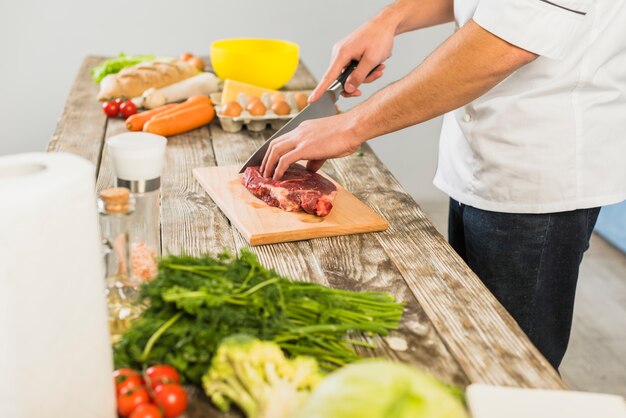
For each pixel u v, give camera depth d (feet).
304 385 2.51
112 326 3.09
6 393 2.13
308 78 8.34
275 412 2.41
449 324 3.34
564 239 5.20
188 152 5.91
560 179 5.05
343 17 12.11
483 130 5.19
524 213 5.18
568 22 4.15
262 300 2.92
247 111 6.54
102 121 6.57
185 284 2.94
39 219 2.07
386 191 5.15
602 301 9.76
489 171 5.26
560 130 4.98
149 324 2.83
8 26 11.40
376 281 3.78
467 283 3.78
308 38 12.17
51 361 2.19
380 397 2.00
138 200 3.20
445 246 4.25
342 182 5.31
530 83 4.98
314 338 2.91
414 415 1.99
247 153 5.94
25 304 2.09
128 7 11.61
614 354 8.58
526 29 4.14
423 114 4.47
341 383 2.05
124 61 7.77
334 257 4.08
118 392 2.57
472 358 3.07
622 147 5.13
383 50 5.82
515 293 5.39
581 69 4.89
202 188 5.13
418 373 2.14
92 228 2.29
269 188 4.64
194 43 11.96
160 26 11.80
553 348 5.55
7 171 2.26
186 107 6.51
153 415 2.47
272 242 4.25
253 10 11.90
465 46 4.26
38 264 2.09
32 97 11.84
